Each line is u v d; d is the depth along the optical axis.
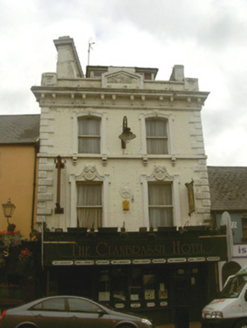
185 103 15.65
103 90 15.05
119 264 12.48
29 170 14.41
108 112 15.10
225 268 14.01
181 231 12.94
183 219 14.09
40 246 12.74
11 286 12.58
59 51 16.38
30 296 12.44
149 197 14.42
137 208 14.01
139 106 15.30
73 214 13.61
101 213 13.97
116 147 14.67
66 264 12.16
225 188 16.70
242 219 15.12
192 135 15.25
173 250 12.80
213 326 10.16
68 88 14.88
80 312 9.46
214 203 15.27
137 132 14.98
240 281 10.99
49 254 12.17
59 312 9.41
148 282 13.43
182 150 14.97
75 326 9.25
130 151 14.66
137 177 14.36
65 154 14.28
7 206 13.04
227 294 10.88
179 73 16.55
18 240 12.55
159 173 14.43
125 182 14.24
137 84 15.64
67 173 14.07
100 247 12.50
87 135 14.91
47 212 13.53
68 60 16.25
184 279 13.68
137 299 13.16
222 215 13.72
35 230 13.16
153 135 15.34
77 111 14.95
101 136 14.80
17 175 14.34
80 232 12.50
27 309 9.41
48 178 13.97
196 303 13.49
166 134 15.38
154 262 12.60
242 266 14.01
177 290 13.54
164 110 15.46
